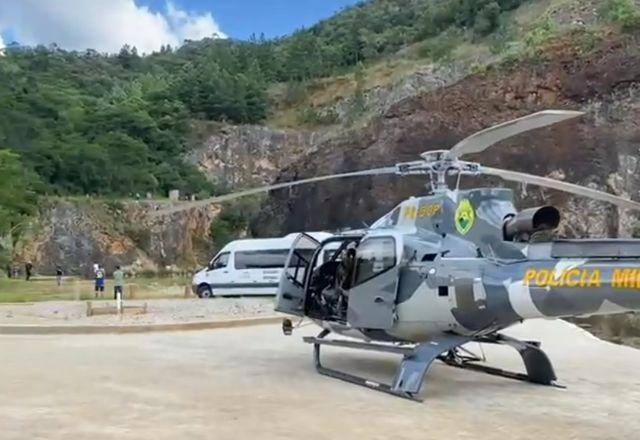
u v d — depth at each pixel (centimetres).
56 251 5991
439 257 796
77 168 7319
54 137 7738
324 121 8756
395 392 773
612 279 655
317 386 834
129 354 1109
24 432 600
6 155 5694
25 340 1303
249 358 1068
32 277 5084
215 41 15625
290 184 850
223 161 8594
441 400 756
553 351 1188
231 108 9181
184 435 591
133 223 6506
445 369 967
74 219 6191
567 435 607
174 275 6075
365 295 848
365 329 855
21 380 862
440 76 7056
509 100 4700
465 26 8662
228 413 680
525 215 752
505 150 4291
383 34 10569
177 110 9162
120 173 7581
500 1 7862
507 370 959
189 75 10244
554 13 5825
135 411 688
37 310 1905
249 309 1953
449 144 4747
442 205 830
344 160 5294
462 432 612
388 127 5144
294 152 8544
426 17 10100
